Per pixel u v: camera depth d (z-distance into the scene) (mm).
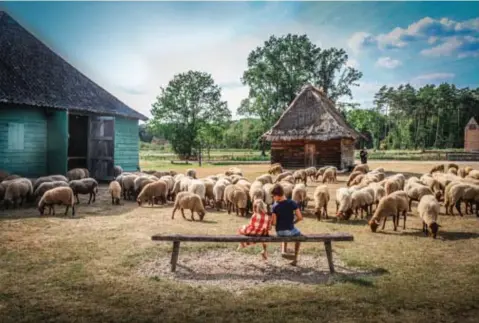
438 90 129375
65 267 6723
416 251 7922
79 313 4898
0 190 12820
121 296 5469
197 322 4676
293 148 34250
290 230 6781
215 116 55031
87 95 23359
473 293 5609
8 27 22500
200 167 40625
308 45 59812
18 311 4938
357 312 4961
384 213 9641
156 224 10523
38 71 21328
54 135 20141
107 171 22141
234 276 6465
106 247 8062
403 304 5211
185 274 6543
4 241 8453
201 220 11133
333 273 6574
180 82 54281
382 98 146250
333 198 16250
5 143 18094
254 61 60719
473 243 8586
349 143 35469
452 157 56750
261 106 60469
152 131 56531
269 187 12516
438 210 9203
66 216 11602
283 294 5590
